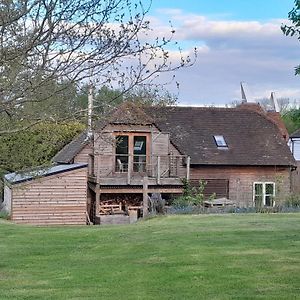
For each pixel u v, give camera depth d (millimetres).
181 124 35156
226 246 13211
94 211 29734
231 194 33406
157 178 30047
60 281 10039
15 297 8773
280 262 11133
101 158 30141
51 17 6504
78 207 26594
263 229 16688
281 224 18156
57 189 26281
